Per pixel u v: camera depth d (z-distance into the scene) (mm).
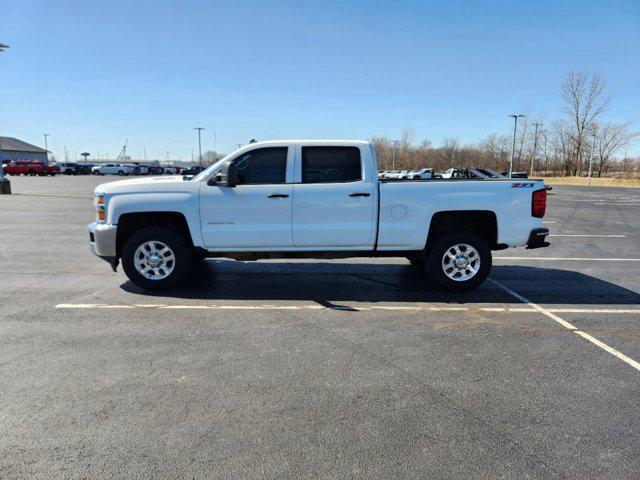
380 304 5789
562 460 2717
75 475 2525
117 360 4008
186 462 2648
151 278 6199
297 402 3330
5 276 7133
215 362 3990
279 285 6684
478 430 3012
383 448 2805
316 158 6117
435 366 3969
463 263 6234
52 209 17656
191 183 6059
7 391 3438
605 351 4348
